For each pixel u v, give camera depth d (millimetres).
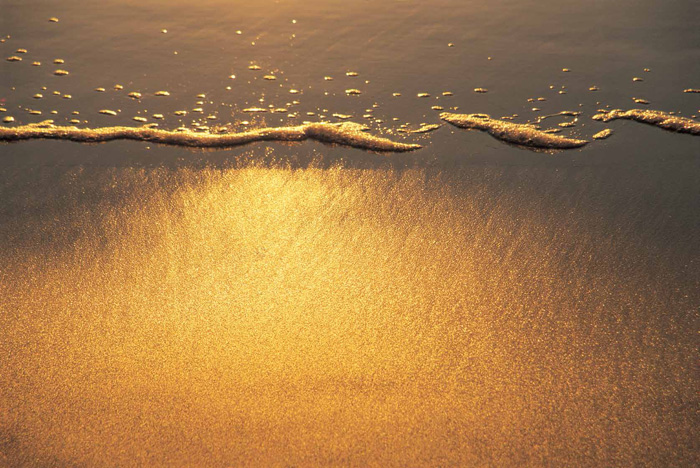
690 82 3520
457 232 2408
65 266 2217
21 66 3658
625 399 1725
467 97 3420
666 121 3154
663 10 4430
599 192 2633
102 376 1789
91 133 3059
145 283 2150
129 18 4328
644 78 3574
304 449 1584
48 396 1723
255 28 4219
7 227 2398
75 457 1561
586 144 2994
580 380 1783
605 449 1593
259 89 3492
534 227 2428
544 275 2186
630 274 2178
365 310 2039
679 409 1692
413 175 2773
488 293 2109
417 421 1660
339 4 4605
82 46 3924
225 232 2410
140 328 1963
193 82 3553
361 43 4031
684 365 1824
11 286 2117
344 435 1620
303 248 2328
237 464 1549
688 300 2061
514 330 1958
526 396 1735
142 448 1584
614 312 2020
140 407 1692
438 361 1846
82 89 3447
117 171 2779
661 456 1575
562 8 4520
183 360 1845
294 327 1971
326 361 1841
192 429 1633
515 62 3785
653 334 1934
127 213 2504
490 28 4227
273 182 2727
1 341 1900
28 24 4184
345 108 3318
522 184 2699
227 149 2971
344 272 2209
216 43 4012
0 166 2781
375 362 1840
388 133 3102
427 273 2201
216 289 2127
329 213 2525
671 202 2557
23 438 1604
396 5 4594
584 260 2252
